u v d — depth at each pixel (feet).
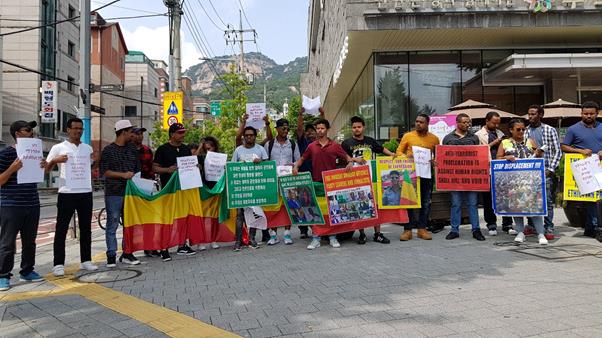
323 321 12.79
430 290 15.48
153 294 16.33
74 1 130.11
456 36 50.21
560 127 45.65
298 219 24.81
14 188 18.21
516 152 24.40
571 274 17.08
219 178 25.52
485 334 11.47
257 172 24.81
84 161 20.68
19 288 17.85
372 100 56.70
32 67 107.86
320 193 24.75
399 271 18.24
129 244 22.18
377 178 25.22
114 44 177.68
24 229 18.81
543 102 56.90
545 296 14.48
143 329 12.71
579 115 39.86
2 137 107.04
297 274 18.38
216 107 101.30
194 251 24.99
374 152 26.63
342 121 99.76
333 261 20.54
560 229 27.91
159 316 13.79
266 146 26.86
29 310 14.73
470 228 29.30
